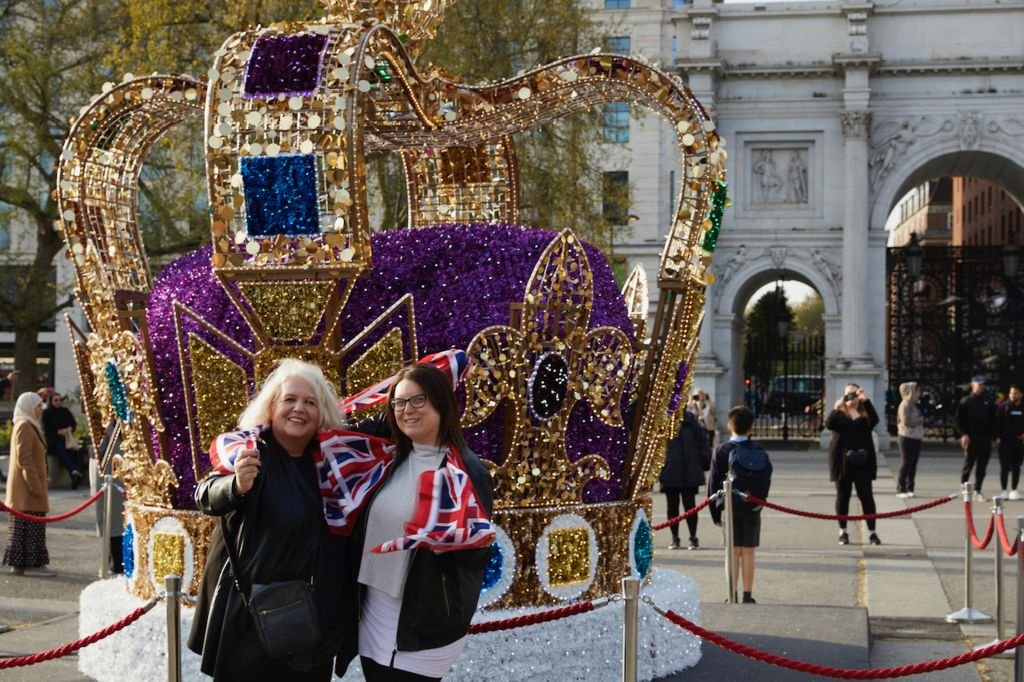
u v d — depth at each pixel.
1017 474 21.31
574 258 7.53
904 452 21.55
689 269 8.21
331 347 7.12
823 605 10.47
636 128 47.34
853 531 16.97
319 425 5.31
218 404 7.34
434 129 8.64
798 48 43.69
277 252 6.99
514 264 7.66
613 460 8.14
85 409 8.89
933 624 10.67
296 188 6.87
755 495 11.23
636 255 47.22
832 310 43.44
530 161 28.64
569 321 7.59
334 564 5.18
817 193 43.81
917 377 42.03
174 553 7.68
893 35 43.47
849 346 42.84
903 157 43.62
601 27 34.53
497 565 7.49
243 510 5.09
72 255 8.20
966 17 43.06
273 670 5.14
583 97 8.48
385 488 5.25
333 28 7.18
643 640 7.89
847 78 42.84
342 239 6.85
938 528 17.12
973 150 43.34
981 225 78.69
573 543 7.74
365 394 5.95
